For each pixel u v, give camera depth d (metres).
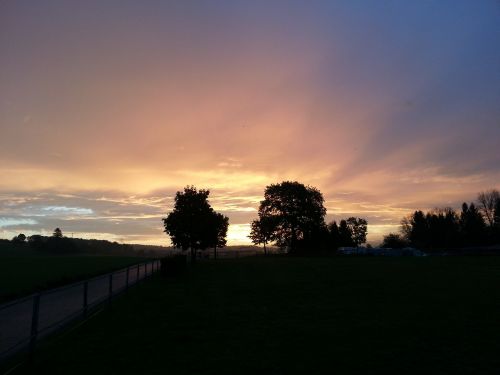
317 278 25.98
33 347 8.48
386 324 11.76
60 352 9.08
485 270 31.03
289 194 90.94
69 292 11.66
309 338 10.23
